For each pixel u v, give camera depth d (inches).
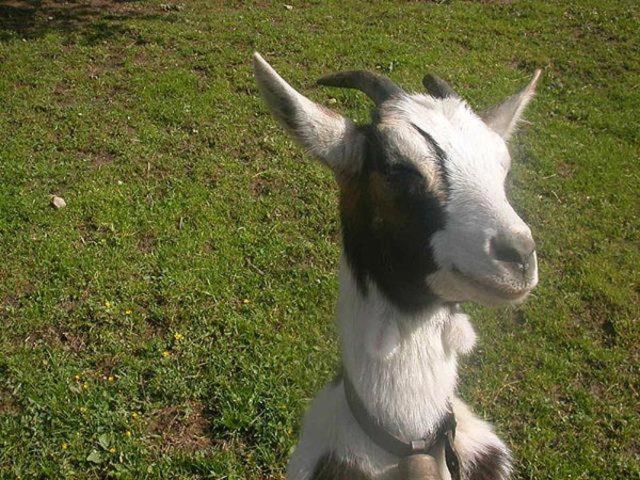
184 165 65.4
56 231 56.1
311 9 106.2
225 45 91.0
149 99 76.5
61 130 70.6
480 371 45.8
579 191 64.8
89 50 89.3
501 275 21.9
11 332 46.9
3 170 63.2
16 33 93.9
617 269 55.5
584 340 48.4
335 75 29.0
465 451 29.7
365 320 26.0
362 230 25.9
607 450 41.1
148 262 53.2
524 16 106.7
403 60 87.4
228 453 39.6
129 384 43.2
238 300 50.4
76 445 39.6
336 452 27.2
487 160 24.3
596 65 91.0
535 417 42.8
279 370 44.7
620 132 75.3
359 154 25.8
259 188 62.7
